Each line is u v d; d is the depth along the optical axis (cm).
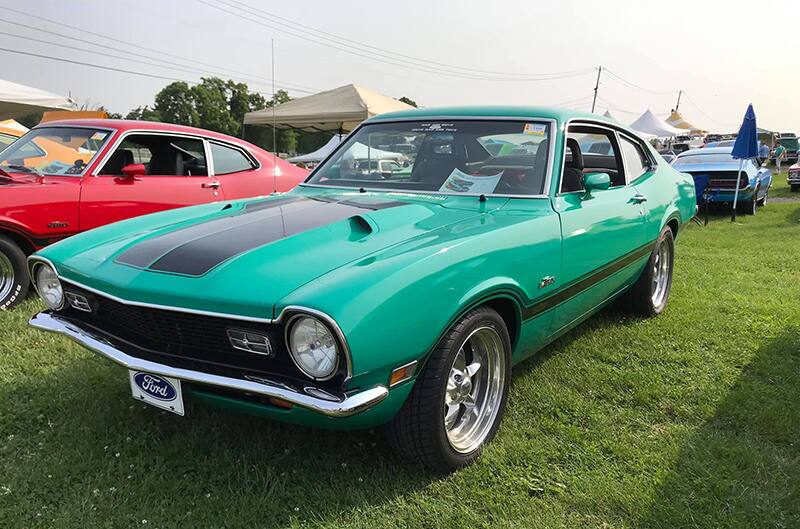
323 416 208
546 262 280
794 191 1756
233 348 211
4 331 401
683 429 290
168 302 214
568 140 341
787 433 284
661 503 231
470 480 245
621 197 373
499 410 273
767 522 221
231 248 232
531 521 222
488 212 288
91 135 529
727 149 1242
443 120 355
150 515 219
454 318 227
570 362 368
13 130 898
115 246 260
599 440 280
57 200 468
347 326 187
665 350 390
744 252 743
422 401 225
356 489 237
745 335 418
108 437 271
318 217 269
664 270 478
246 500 226
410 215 274
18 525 212
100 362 348
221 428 279
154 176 537
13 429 279
